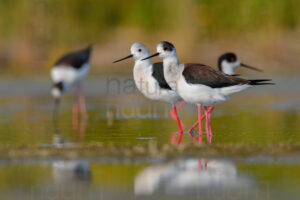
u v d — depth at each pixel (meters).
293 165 8.38
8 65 24.94
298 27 25.52
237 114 15.27
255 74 22.97
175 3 25.53
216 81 10.99
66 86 17.48
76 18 26.12
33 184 7.52
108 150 9.58
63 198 6.89
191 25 25.16
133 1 26.89
